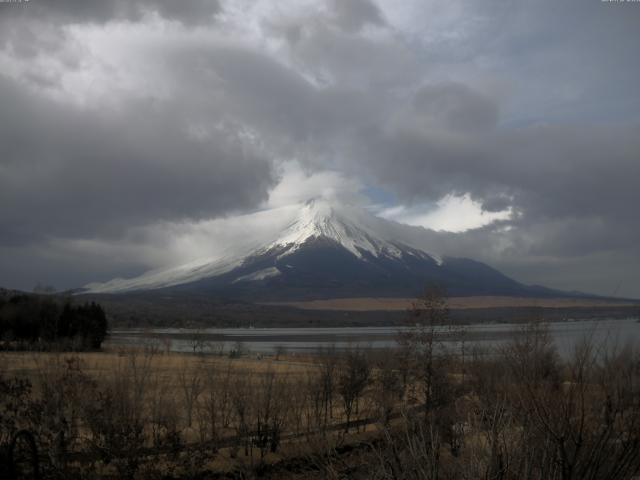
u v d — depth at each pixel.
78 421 22.00
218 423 29.03
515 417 7.98
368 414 29.73
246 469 22.34
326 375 33.88
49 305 71.62
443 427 13.67
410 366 27.50
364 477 8.65
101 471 18.97
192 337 102.31
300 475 16.67
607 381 7.51
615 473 7.18
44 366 20.09
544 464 7.11
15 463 15.00
